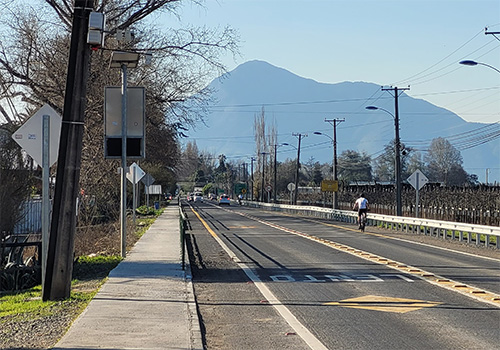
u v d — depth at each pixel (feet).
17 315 38.32
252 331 35.40
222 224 159.33
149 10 111.96
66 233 43.60
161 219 181.37
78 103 43.19
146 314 38.22
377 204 210.59
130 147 71.56
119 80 123.34
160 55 119.14
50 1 111.65
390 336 33.76
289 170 523.29
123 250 73.67
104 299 43.68
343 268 64.64
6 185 58.59
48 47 115.85
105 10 109.40
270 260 73.51
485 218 126.93
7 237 60.39
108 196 151.64
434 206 158.40
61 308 40.37
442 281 54.60
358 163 545.85
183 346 29.99
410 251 83.87
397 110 162.91
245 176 578.66
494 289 50.11
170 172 318.04
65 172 43.32
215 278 58.39
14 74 112.16
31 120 41.65
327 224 158.71
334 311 41.24
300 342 32.60
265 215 223.30
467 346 31.27
